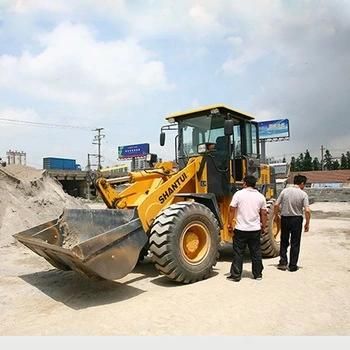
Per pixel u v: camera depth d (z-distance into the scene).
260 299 5.12
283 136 48.12
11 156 38.94
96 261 4.98
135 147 63.59
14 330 4.29
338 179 56.72
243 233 6.08
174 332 4.11
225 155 7.52
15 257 8.47
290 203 6.71
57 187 14.65
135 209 5.92
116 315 4.64
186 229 5.98
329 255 8.27
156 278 6.39
